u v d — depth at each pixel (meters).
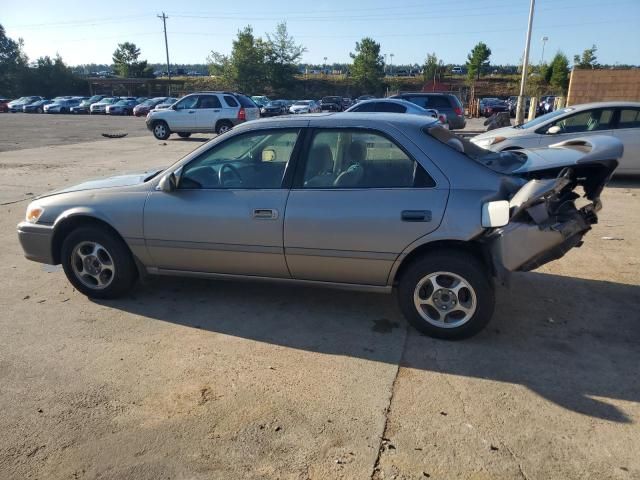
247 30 71.06
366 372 3.36
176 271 4.36
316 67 132.12
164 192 4.21
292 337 3.85
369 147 3.81
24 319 4.20
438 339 3.78
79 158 14.48
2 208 8.16
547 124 9.71
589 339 3.77
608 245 6.00
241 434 2.77
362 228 3.69
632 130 9.45
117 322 4.13
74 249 4.48
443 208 3.55
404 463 2.54
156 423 2.87
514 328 3.95
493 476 2.44
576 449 2.62
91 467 2.54
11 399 3.10
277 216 3.87
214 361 3.52
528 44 21.55
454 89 66.44
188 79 84.19
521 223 3.38
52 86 75.62
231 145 4.11
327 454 2.61
